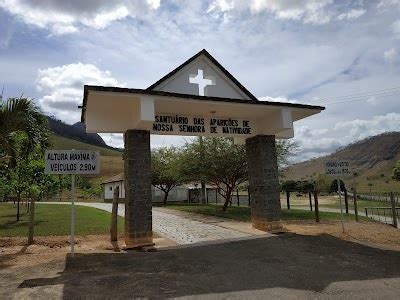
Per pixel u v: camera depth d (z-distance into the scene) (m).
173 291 5.98
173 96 9.87
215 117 12.22
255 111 11.77
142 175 10.56
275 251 9.34
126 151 10.80
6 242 10.75
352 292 6.06
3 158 11.34
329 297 5.80
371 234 12.58
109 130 10.59
